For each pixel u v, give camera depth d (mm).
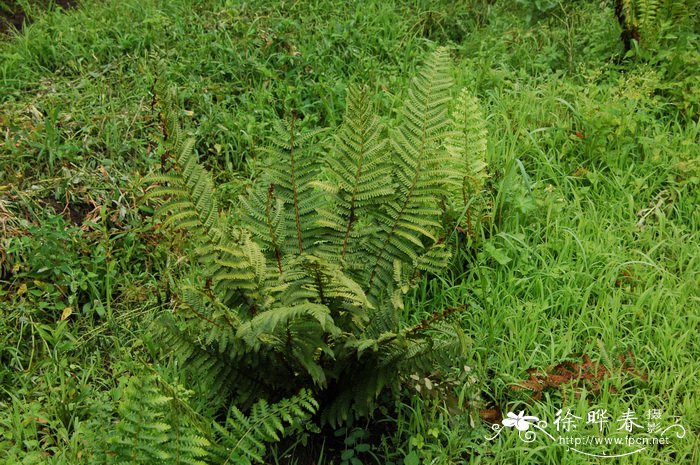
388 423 3209
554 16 5867
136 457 2475
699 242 4098
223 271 2863
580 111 4641
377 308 3074
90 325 3588
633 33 5234
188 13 5492
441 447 3012
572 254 3965
